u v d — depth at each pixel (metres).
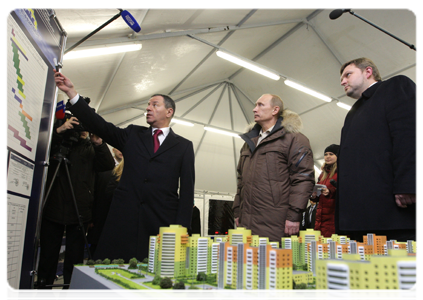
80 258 2.41
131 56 5.00
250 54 7.78
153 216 1.86
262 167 2.20
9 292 1.31
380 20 6.06
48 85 1.76
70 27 3.47
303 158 2.10
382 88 1.58
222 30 5.67
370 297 0.52
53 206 2.26
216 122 10.35
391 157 1.45
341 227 1.55
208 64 7.29
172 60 5.99
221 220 10.98
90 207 2.53
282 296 0.71
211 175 11.02
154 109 2.17
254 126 2.62
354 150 1.58
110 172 3.08
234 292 0.80
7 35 1.23
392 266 0.51
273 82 8.77
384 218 1.39
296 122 2.25
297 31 7.07
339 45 6.95
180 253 1.07
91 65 4.60
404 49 6.36
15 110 1.33
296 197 2.03
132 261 1.25
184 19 4.72
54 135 2.25
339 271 0.57
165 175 1.98
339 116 8.66
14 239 1.36
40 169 1.67
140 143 2.08
